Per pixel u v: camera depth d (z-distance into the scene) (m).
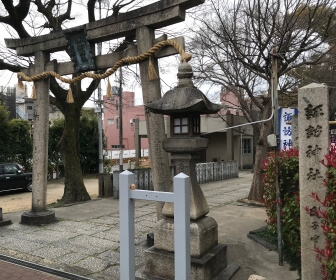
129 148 33.09
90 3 10.15
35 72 7.37
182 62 4.57
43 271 4.60
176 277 2.73
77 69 6.59
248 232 6.37
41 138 7.36
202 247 4.04
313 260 3.46
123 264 3.04
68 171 10.32
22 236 6.26
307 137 3.50
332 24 8.12
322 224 3.30
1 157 17.08
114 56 6.22
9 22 9.12
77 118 10.68
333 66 10.45
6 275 4.47
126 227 3.03
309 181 3.48
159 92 5.65
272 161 5.40
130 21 5.77
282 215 4.80
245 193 11.52
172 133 4.50
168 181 5.49
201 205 4.32
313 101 3.46
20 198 12.83
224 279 4.05
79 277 4.31
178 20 5.38
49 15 10.33
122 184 3.06
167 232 4.16
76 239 6.01
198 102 3.94
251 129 23.78
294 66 8.24
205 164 14.95
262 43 8.39
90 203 9.88
